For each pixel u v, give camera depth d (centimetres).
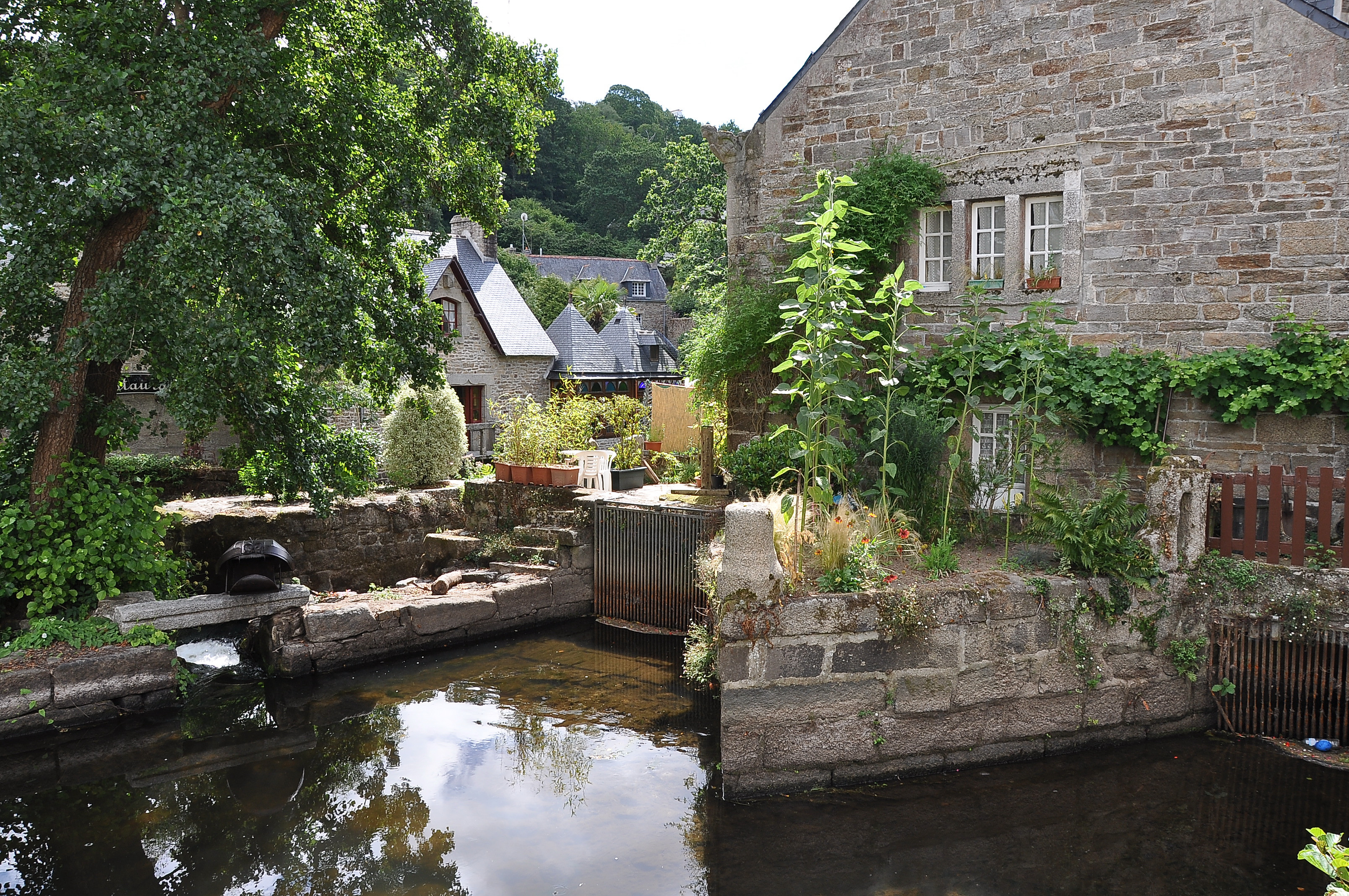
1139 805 648
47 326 977
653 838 612
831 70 1060
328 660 958
